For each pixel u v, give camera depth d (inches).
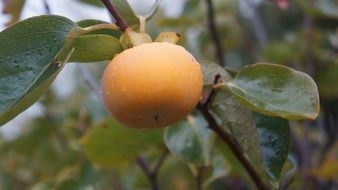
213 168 25.8
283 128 18.7
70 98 47.3
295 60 40.5
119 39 16.8
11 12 24.6
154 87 14.3
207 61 18.3
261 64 17.0
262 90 16.8
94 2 30.3
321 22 44.7
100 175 32.0
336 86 39.5
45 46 16.2
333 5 39.5
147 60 14.5
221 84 17.5
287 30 49.5
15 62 16.0
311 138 41.2
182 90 14.6
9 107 15.6
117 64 14.8
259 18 41.9
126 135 25.1
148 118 15.0
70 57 16.6
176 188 37.8
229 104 18.4
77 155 34.6
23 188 44.6
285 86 16.6
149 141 25.5
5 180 44.6
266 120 18.8
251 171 19.3
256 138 18.1
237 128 18.6
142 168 30.0
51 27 16.3
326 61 40.8
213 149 24.9
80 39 16.0
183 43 40.4
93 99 34.5
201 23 38.0
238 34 44.6
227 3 44.3
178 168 37.6
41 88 15.5
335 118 40.6
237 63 45.5
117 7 17.5
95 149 25.8
